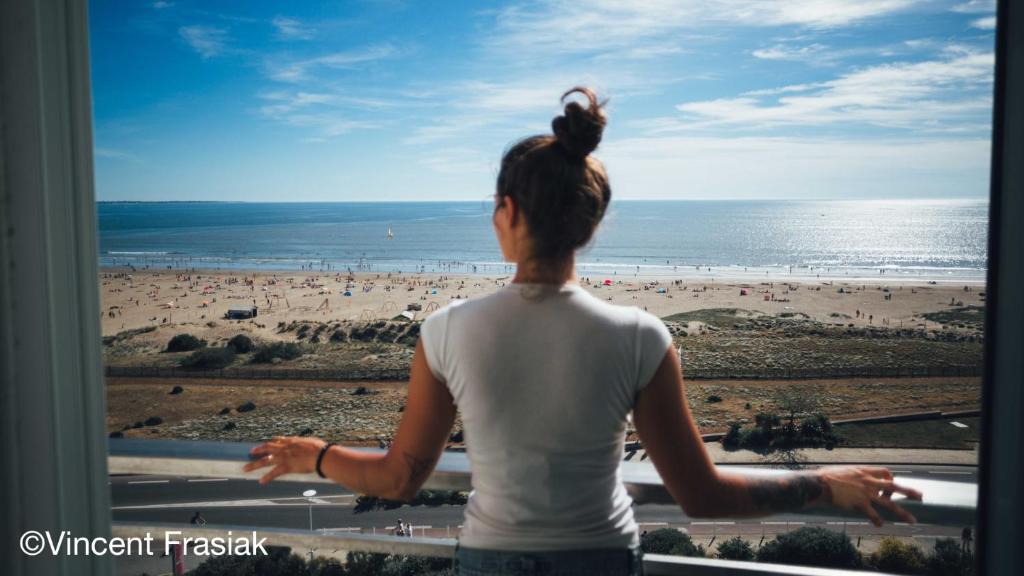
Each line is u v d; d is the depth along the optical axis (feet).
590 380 2.73
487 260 403.54
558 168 2.77
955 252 435.12
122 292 271.08
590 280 270.67
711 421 113.09
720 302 223.51
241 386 149.07
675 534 52.80
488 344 2.79
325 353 175.83
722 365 148.66
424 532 69.26
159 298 256.73
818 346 167.02
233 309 232.53
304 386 147.13
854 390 131.75
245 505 81.56
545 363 2.75
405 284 286.25
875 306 220.64
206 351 175.63
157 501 82.28
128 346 184.24
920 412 117.39
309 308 232.53
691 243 488.02
